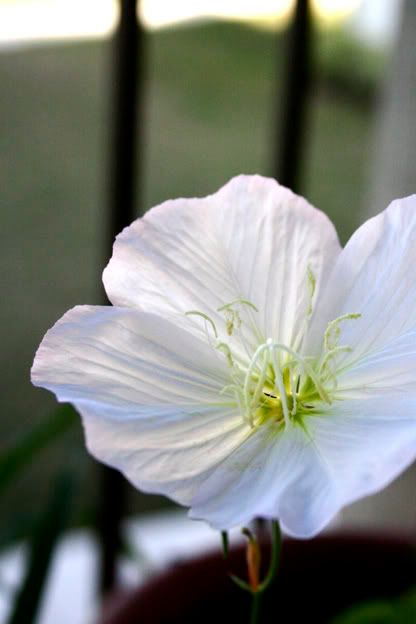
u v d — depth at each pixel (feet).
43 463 1.79
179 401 0.93
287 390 0.96
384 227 0.95
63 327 0.92
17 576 1.37
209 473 0.92
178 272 0.95
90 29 3.29
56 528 1.15
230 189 0.95
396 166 1.27
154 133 3.14
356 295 0.95
